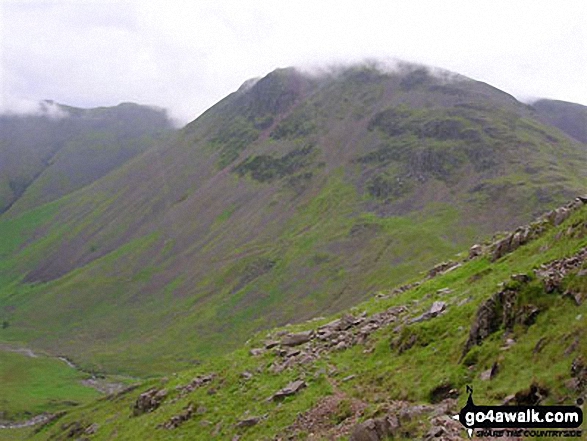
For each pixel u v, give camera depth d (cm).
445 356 4072
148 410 7144
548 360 3120
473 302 4600
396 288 7600
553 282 3662
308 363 5591
